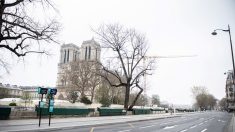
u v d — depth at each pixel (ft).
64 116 102.89
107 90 237.04
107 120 99.86
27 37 81.00
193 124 95.91
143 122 103.35
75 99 207.72
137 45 164.86
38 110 88.43
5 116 75.31
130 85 165.07
